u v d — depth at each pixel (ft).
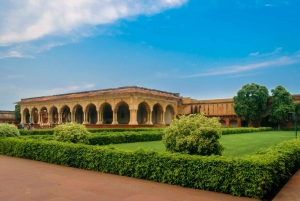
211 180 18.29
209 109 123.24
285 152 22.36
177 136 25.17
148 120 101.81
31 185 19.79
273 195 17.92
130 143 50.57
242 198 16.83
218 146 25.05
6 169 26.17
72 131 38.17
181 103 127.24
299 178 23.12
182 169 19.74
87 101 108.99
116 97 98.99
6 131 44.75
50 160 29.94
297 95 118.42
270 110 111.14
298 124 110.63
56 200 16.22
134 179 21.85
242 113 107.55
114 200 16.31
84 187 19.33
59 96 127.34
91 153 26.02
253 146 42.29
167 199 16.60
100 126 100.37
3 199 16.33
